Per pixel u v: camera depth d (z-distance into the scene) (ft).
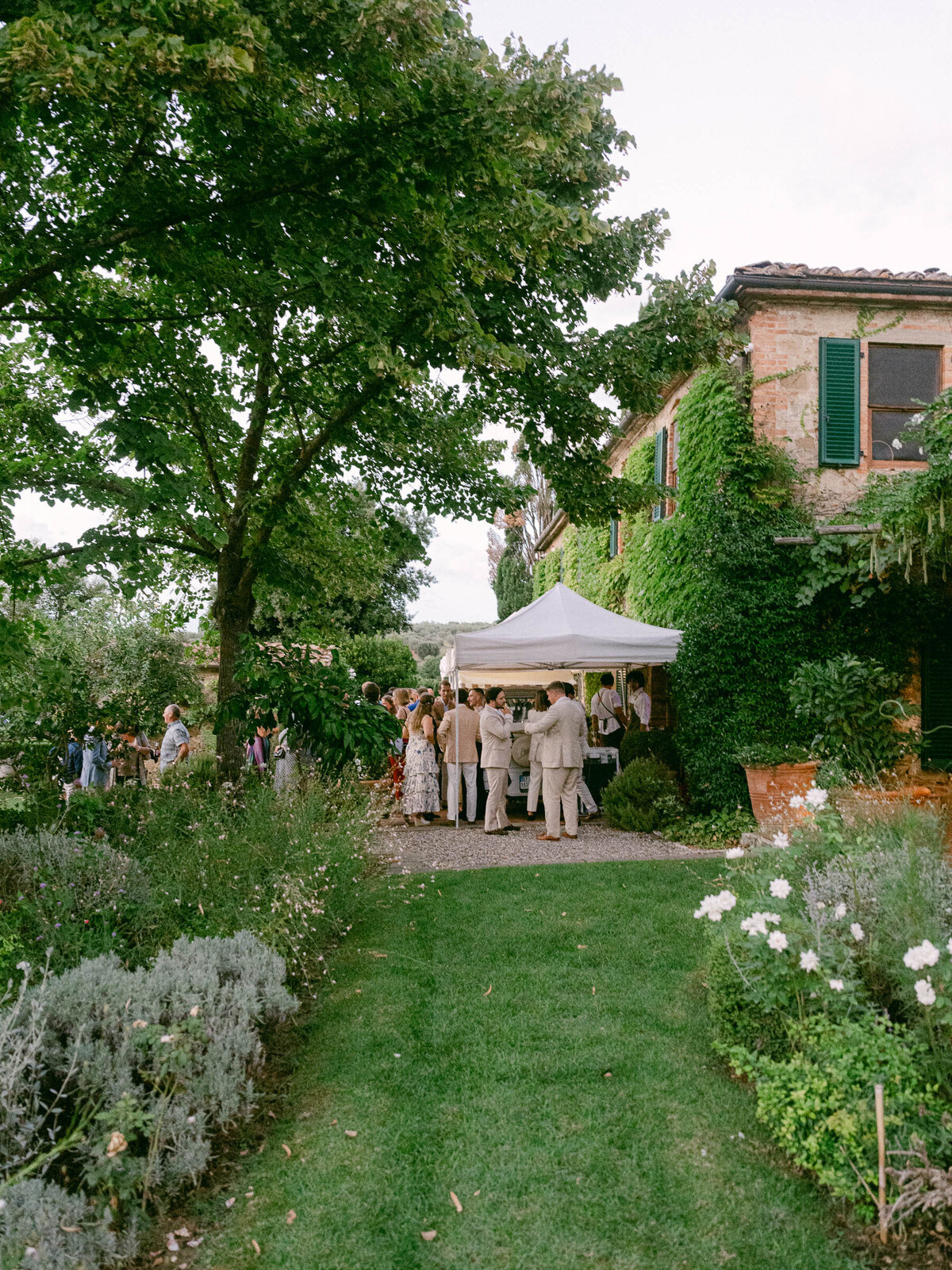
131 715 30.94
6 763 24.13
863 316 33.78
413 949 17.30
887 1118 8.61
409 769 34.78
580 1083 11.42
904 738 28.71
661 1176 9.25
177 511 19.10
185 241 18.56
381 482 32.91
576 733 30.60
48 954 10.11
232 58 11.72
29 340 24.80
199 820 20.79
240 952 12.71
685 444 36.68
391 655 94.53
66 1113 9.40
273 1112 10.88
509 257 20.62
